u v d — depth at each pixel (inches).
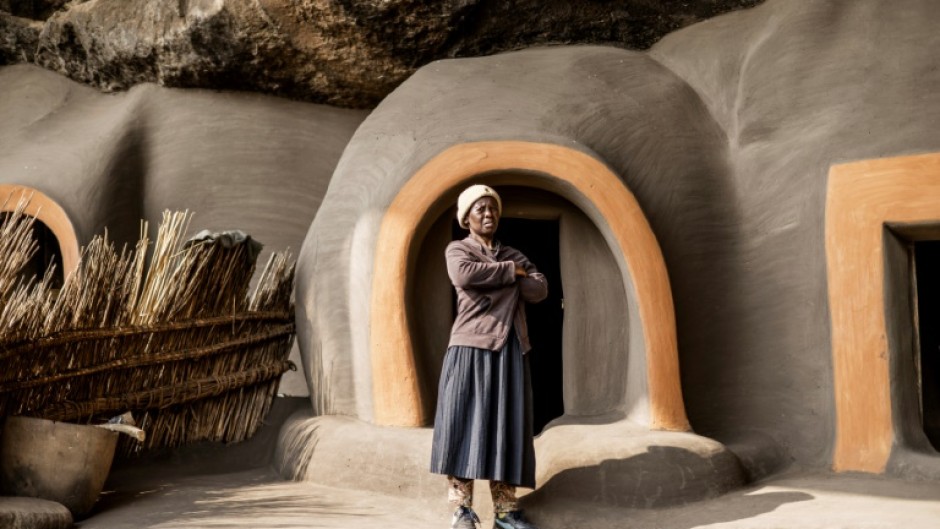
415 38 280.1
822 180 236.5
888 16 243.1
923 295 339.0
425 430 225.8
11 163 305.6
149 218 300.4
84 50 310.3
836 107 241.0
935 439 308.2
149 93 309.0
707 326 243.3
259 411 265.6
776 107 249.3
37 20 324.8
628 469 206.5
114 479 238.4
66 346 217.9
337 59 289.4
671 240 243.1
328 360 247.6
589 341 240.2
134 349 233.9
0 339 199.6
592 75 257.1
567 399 240.2
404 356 229.8
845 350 228.1
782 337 239.1
